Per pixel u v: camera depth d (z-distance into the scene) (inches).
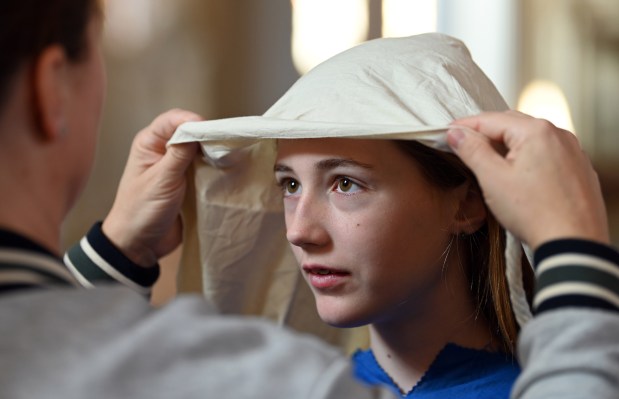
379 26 258.7
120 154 217.6
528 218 36.9
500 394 48.8
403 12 263.4
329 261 46.9
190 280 56.9
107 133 217.3
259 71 245.3
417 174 47.1
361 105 45.8
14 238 31.0
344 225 46.5
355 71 47.4
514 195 37.3
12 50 30.7
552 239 35.9
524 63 288.0
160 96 228.1
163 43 228.1
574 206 36.6
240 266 55.9
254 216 54.3
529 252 46.5
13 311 30.1
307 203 46.8
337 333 59.2
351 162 45.9
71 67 32.7
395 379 51.4
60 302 30.8
